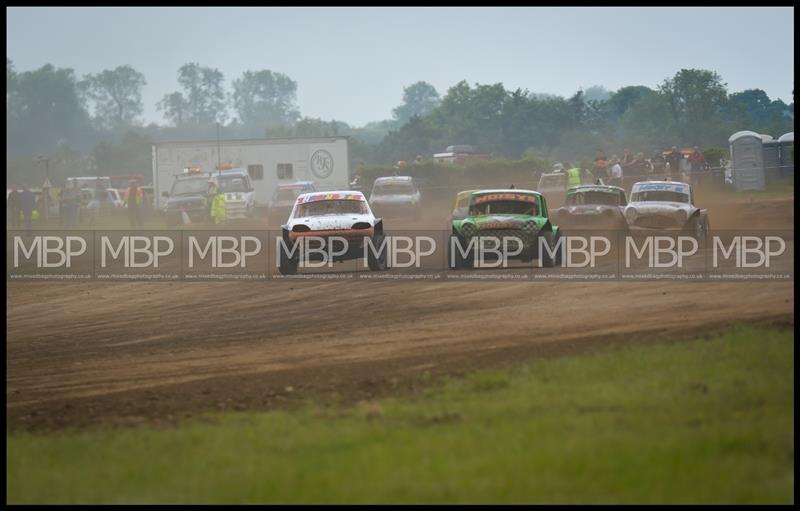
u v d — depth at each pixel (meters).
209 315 60.09
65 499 25.30
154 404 37.66
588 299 55.00
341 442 28.66
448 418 30.80
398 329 50.03
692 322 45.06
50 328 59.72
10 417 37.19
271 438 29.72
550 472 24.97
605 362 36.81
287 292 66.62
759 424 27.66
